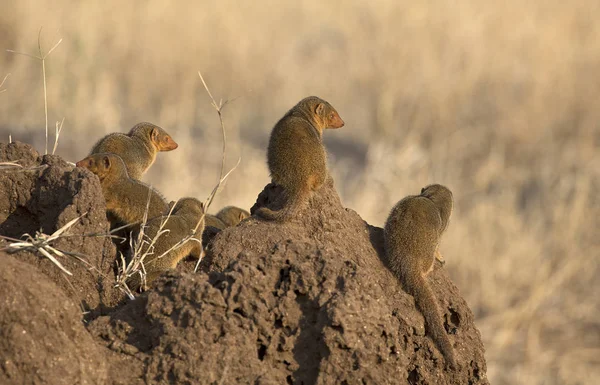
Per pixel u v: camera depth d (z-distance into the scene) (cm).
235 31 5947
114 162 1280
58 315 948
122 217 1284
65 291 1110
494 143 4675
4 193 1212
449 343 1245
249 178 3509
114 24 5509
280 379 1058
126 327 1043
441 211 1404
